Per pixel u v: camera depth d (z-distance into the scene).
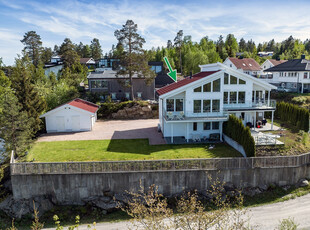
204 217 11.12
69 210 20.81
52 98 42.34
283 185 22.66
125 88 48.44
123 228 18.30
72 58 71.19
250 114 31.38
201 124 29.83
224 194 21.34
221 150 26.08
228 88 29.64
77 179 21.11
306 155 22.84
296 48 105.00
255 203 20.75
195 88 28.72
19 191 21.12
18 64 45.44
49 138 31.44
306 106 41.00
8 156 25.45
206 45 107.62
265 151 24.48
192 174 21.50
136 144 28.39
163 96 28.67
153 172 21.23
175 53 98.25
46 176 21.00
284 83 53.06
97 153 25.58
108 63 68.00
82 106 37.62
